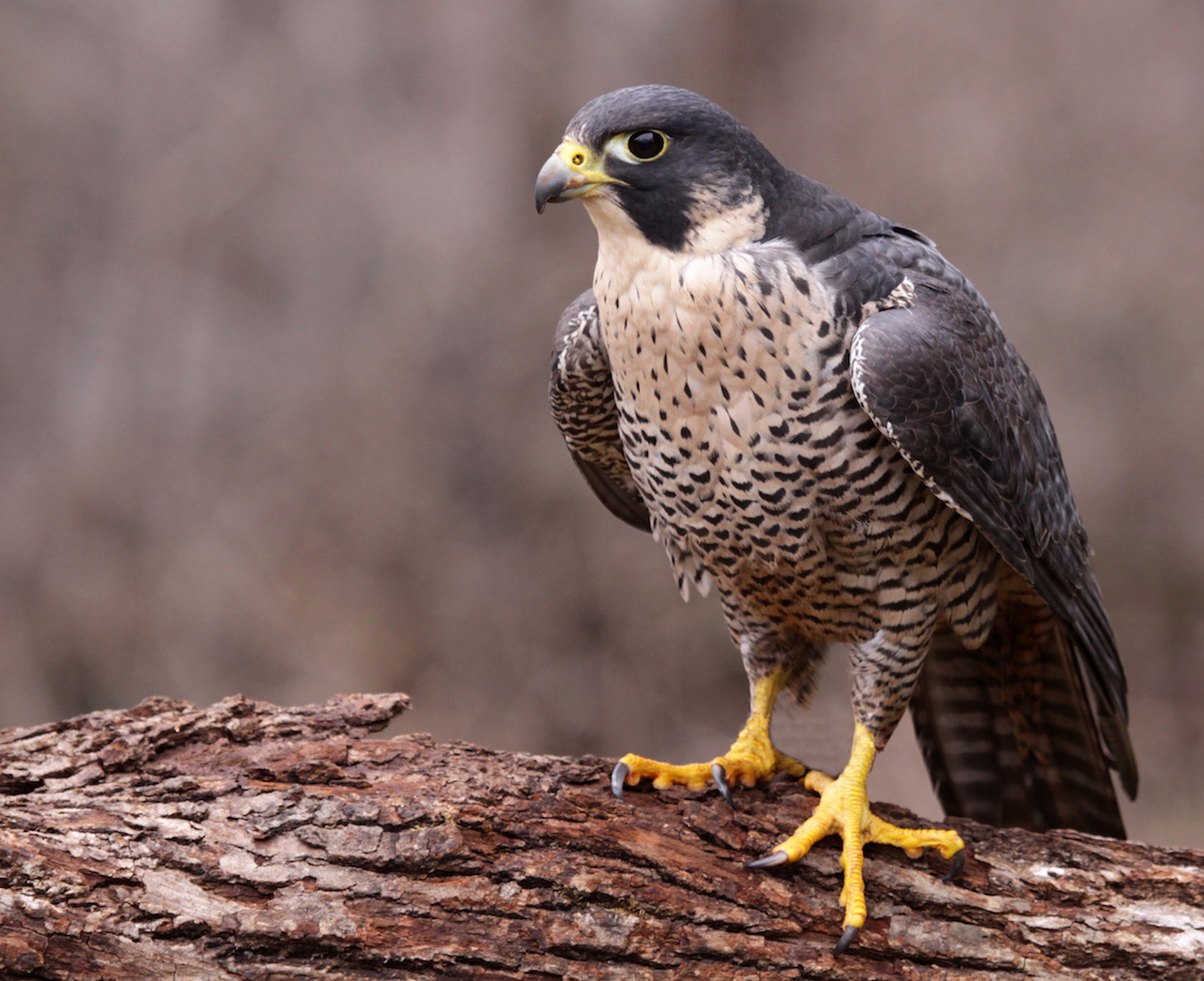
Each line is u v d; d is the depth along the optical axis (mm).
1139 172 17312
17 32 17078
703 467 5406
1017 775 6551
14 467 16047
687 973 4688
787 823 5137
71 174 17000
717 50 17906
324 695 14328
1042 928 4973
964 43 17922
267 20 17375
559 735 14383
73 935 4176
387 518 15266
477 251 16594
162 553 15422
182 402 16344
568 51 17484
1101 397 16203
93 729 4930
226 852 4438
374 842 4543
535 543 15172
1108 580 15461
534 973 4531
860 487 5285
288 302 16828
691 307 5148
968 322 5512
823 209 5461
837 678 11102
